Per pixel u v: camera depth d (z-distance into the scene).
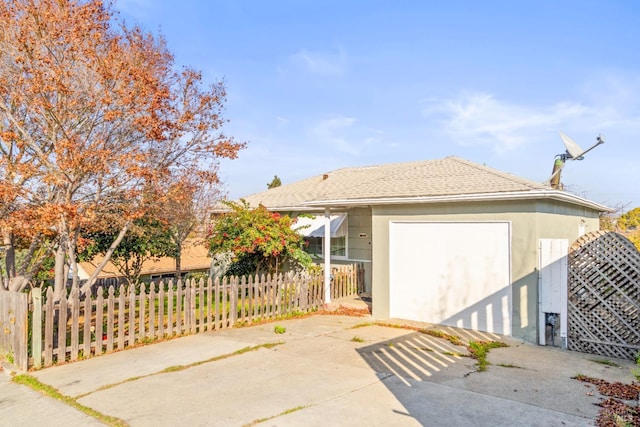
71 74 9.45
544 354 8.83
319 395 6.33
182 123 10.83
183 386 6.78
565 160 14.25
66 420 5.60
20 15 9.38
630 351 8.48
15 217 9.26
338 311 13.66
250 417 5.53
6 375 7.57
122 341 9.18
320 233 16.84
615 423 5.31
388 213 12.61
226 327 11.29
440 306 11.55
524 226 10.16
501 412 5.70
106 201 11.04
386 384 6.83
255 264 16.45
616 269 8.79
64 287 10.48
